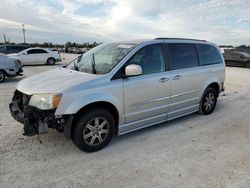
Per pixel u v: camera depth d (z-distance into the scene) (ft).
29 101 11.62
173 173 10.55
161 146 13.21
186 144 13.52
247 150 12.94
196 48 17.52
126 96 13.00
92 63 14.15
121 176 10.28
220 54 19.93
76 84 11.62
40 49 63.36
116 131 13.51
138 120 14.05
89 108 12.04
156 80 14.23
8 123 16.12
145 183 9.80
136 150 12.69
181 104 16.42
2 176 10.09
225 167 11.11
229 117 18.62
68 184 9.66
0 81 33.01
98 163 11.31
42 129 11.26
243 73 50.88
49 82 12.30
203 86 17.92
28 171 10.50
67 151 12.37
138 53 13.76
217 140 14.16
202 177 10.26
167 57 15.19
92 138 12.21
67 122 11.33
